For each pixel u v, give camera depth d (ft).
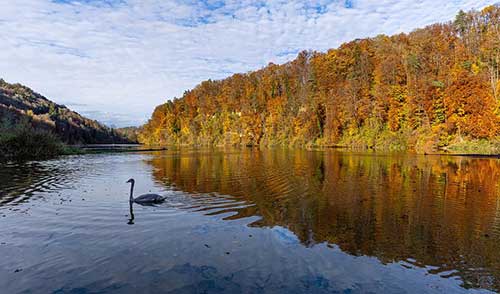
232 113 353.51
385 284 19.93
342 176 67.72
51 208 38.09
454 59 186.91
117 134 443.73
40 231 29.40
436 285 19.94
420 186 54.80
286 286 19.45
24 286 19.26
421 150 157.99
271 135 287.48
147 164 98.68
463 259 23.82
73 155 143.84
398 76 204.54
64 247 25.48
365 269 21.97
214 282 19.84
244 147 261.24
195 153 167.02
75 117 381.40
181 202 41.60
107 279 20.17
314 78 282.15
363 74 236.84
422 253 24.89
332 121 228.02
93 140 366.02
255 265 22.36
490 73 171.63
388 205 40.27
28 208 38.06
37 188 52.65
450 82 167.02
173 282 19.81
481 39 200.95
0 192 49.06
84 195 46.55
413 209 38.22
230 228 30.58
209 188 52.60
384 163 98.07
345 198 44.50
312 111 246.06
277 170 79.61
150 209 37.81
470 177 66.28
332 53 282.97
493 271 21.97
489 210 37.88
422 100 174.91
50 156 132.77
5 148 122.11
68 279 20.16
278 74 347.77
